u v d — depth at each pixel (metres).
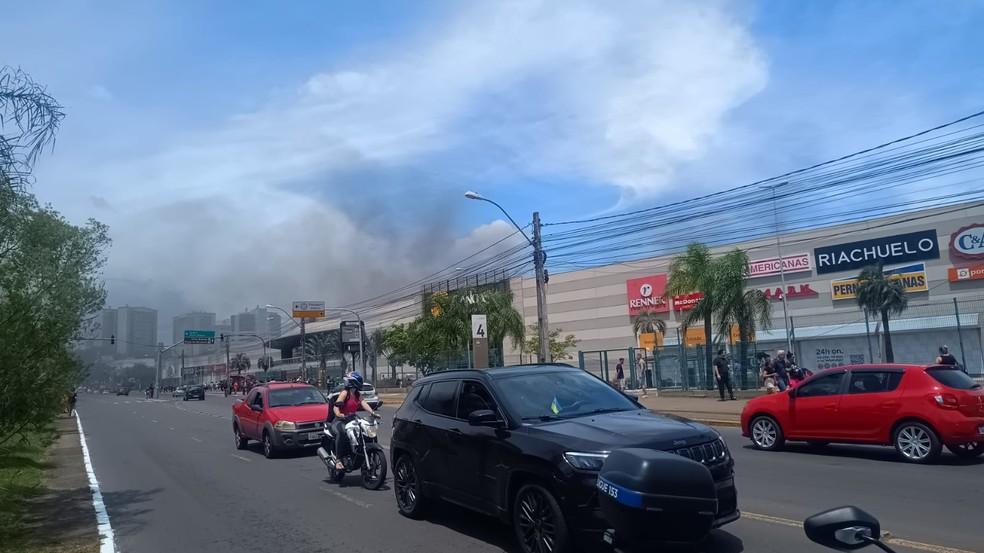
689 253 32.56
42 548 8.58
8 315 9.62
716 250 54.69
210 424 30.12
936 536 7.53
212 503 11.39
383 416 29.19
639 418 7.16
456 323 45.94
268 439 16.73
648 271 59.16
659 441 6.39
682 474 5.04
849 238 49.81
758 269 53.03
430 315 48.03
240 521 9.92
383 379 64.19
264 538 8.84
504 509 7.26
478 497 7.81
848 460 12.79
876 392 12.82
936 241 46.88
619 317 60.41
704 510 5.05
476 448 7.82
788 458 13.29
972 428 11.75
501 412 7.60
